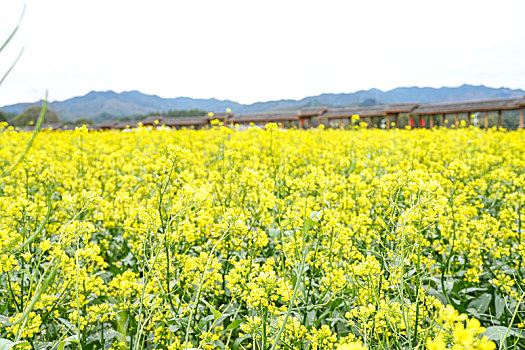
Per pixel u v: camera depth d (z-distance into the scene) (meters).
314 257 3.02
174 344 2.47
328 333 2.33
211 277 2.73
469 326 1.04
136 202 5.17
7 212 2.93
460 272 3.68
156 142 11.98
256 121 44.03
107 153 10.37
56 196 6.19
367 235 3.76
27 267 2.69
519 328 3.00
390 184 2.98
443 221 3.90
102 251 4.16
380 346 2.36
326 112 43.62
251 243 3.24
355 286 2.73
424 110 35.91
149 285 2.71
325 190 4.79
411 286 2.96
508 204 5.05
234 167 5.30
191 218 3.90
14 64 1.14
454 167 4.43
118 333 2.77
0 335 2.40
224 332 2.85
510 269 3.88
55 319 2.74
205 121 44.50
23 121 38.38
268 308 2.25
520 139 12.91
